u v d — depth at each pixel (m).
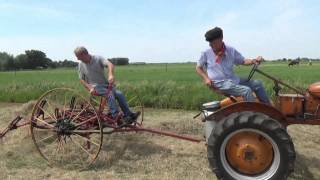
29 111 11.28
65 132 7.48
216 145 6.16
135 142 8.39
